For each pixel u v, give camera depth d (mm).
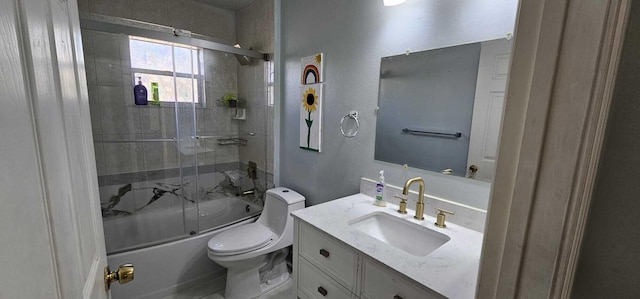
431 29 1273
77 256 534
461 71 1192
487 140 1141
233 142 2766
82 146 646
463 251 1014
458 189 1249
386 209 1420
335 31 1729
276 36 2199
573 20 340
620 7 326
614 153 396
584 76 340
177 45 2248
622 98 382
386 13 1445
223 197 2676
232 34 2711
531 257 410
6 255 297
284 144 2303
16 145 329
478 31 1129
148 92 2262
